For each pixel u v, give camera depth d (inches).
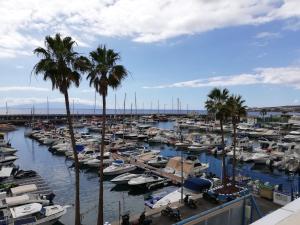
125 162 1878.7
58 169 1909.4
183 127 4288.9
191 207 950.4
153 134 3292.3
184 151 2576.3
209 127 3909.9
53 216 976.9
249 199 596.4
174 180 1471.5
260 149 2322.8
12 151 2268.7
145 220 815.7
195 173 1619.1
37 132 3395.7
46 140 2861.7
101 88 845.8
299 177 1552.7
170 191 1358.3
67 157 2194.9
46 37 757.9
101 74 839.1
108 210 1185.4
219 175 1647.4
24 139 3267.7
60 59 759.1
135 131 3555.6
